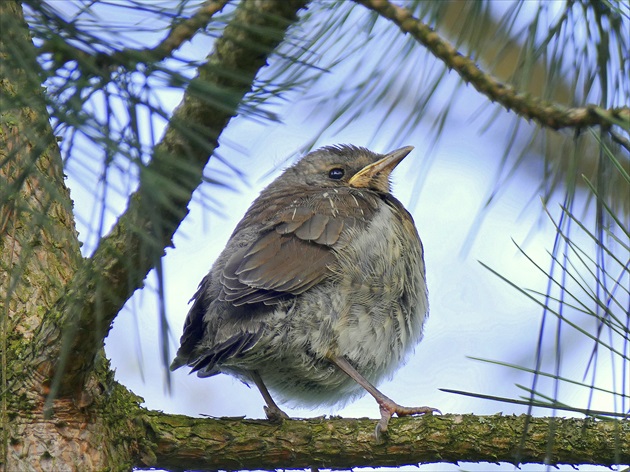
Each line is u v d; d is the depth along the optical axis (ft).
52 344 21.27
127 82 14.78
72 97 14.24
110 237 19.38
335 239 31.24
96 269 19.58
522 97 19.13
